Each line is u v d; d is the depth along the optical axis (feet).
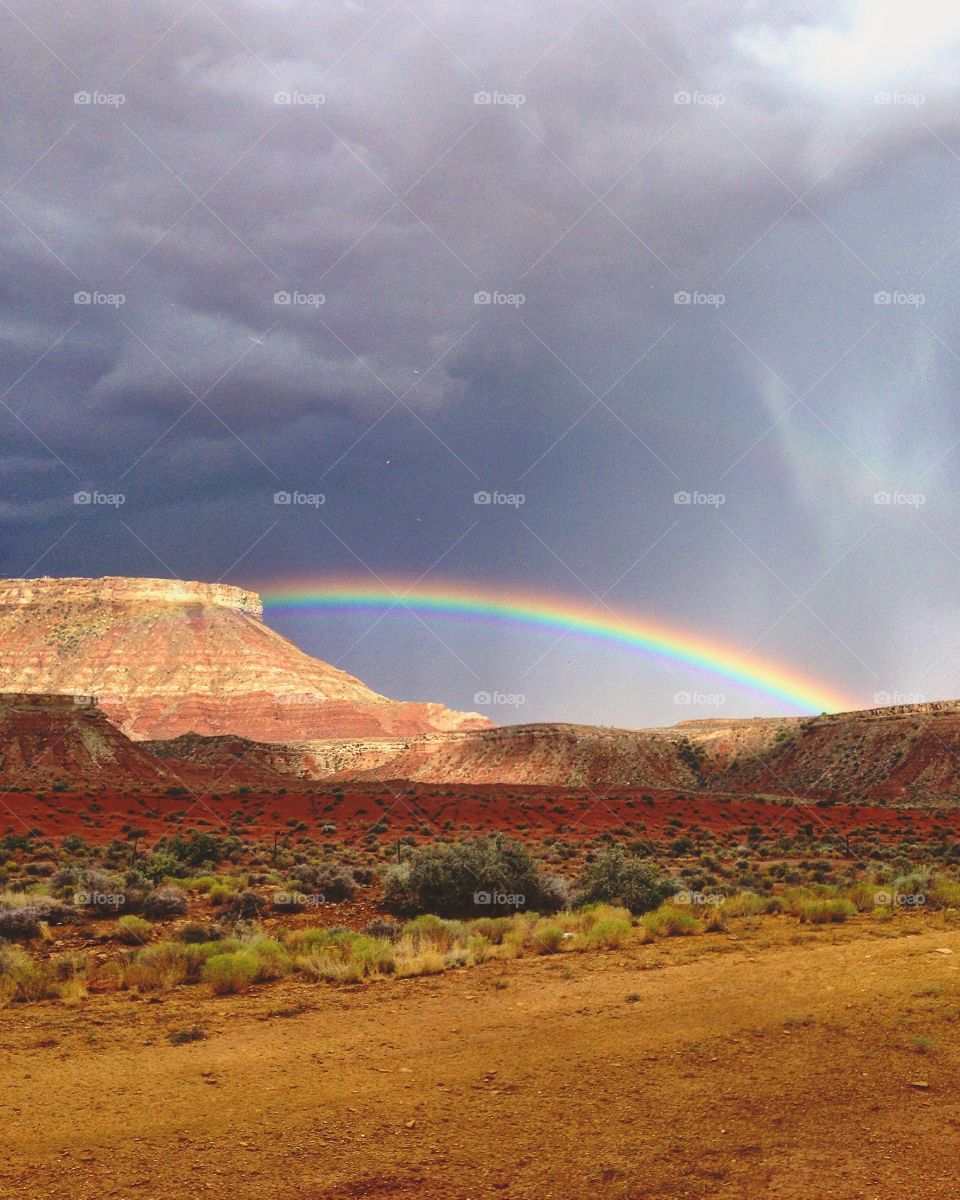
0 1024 50.06
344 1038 45.68
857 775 539.70
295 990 57.98
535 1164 30.66
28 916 80.84
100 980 61.93
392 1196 28.71
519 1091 36.78
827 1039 42.04
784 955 63.98
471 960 65.72
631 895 96.89
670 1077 37.86
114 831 220.64
